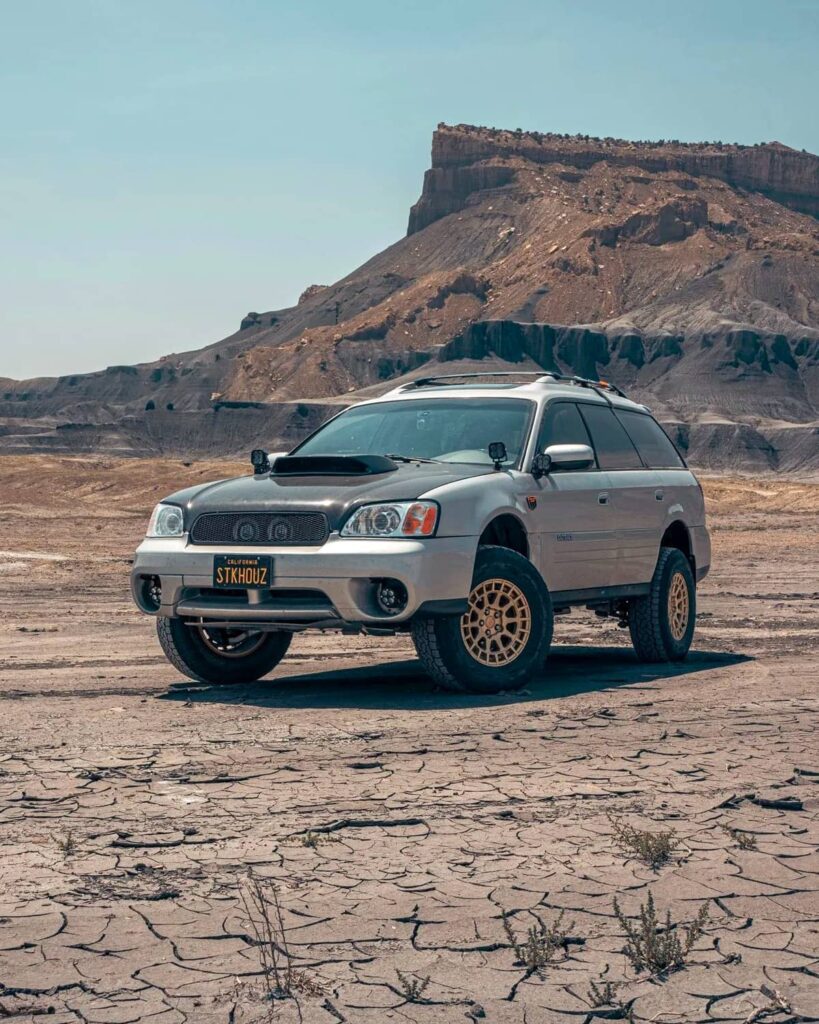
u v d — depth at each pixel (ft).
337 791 17.57
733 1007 10.03
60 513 191.62
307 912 12.35
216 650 29.86
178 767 19.21
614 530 31.63
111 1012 9.93
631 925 11.94
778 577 79.46
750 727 22.85
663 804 16.88
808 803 16.93
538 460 29.12
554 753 20.30
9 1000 10.18
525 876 13.55
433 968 10.85
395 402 32.14
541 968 10.85
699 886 13.20
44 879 13.47
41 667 34.24
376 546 25.38
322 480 27.32
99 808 16.60
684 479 36.27
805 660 34.83
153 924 12.00
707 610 54.70
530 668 27.55
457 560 25.80
